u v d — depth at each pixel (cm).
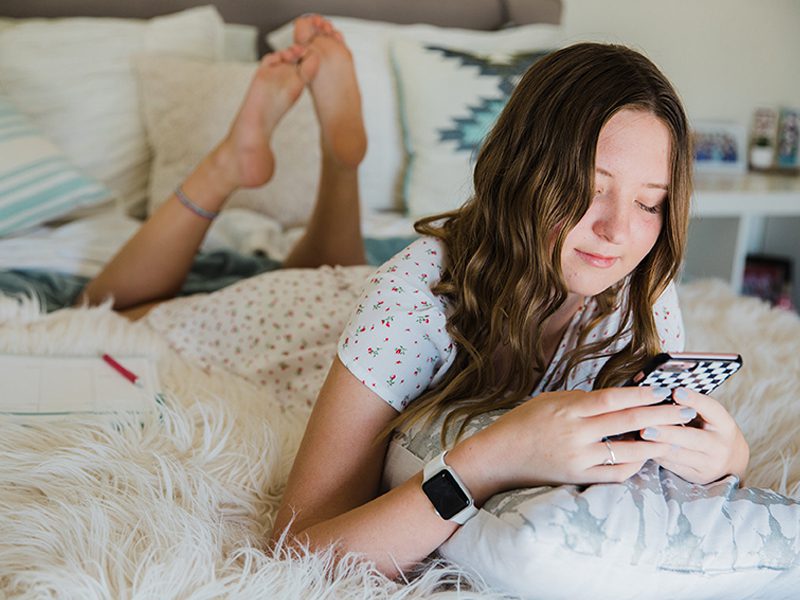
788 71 296
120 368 126
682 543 75
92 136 212
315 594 76
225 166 157
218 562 82
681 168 83
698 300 174
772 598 83
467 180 122
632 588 74
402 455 89
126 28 221
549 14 262
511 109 88
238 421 111
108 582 76
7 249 170
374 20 249
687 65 289
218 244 190
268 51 245
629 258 84
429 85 214
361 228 183
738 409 119
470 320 92
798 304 300
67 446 101
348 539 80
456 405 90
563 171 81
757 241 306
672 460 80
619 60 84
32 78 209
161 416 110
